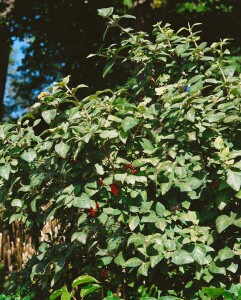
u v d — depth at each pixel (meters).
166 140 3.69
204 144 3.80
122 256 3.56
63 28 10.44
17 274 4.29
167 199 3.61
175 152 3.61
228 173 3.29
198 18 10.12
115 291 3.97
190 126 3.58
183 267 3.54
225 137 3.66
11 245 6.18
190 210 3.79
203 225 3.72
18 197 3.98
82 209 3.89
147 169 3.61
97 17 10.20
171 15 10.17
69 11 10.20
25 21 10.38
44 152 4.03
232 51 10.90
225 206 3.57
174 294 3.64
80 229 3.62
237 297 3.33
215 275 3.58
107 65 4.21
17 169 3.83
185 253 3.35
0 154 3.76
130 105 3.61
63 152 3.43
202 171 3.63
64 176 3.60
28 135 3.73
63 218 4.11
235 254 3.43
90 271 3.85
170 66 4.16
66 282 4.09
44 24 10.39
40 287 4.10
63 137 3.47
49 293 4.06
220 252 3.41
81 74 10.46
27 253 5.26
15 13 10.27
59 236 4.13
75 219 3.97
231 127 3.67
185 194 3.65
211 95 3.84
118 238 3.58
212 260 3.52
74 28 10.41
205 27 10.02
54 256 3.86
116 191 3.53
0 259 5.97
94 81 10.34
